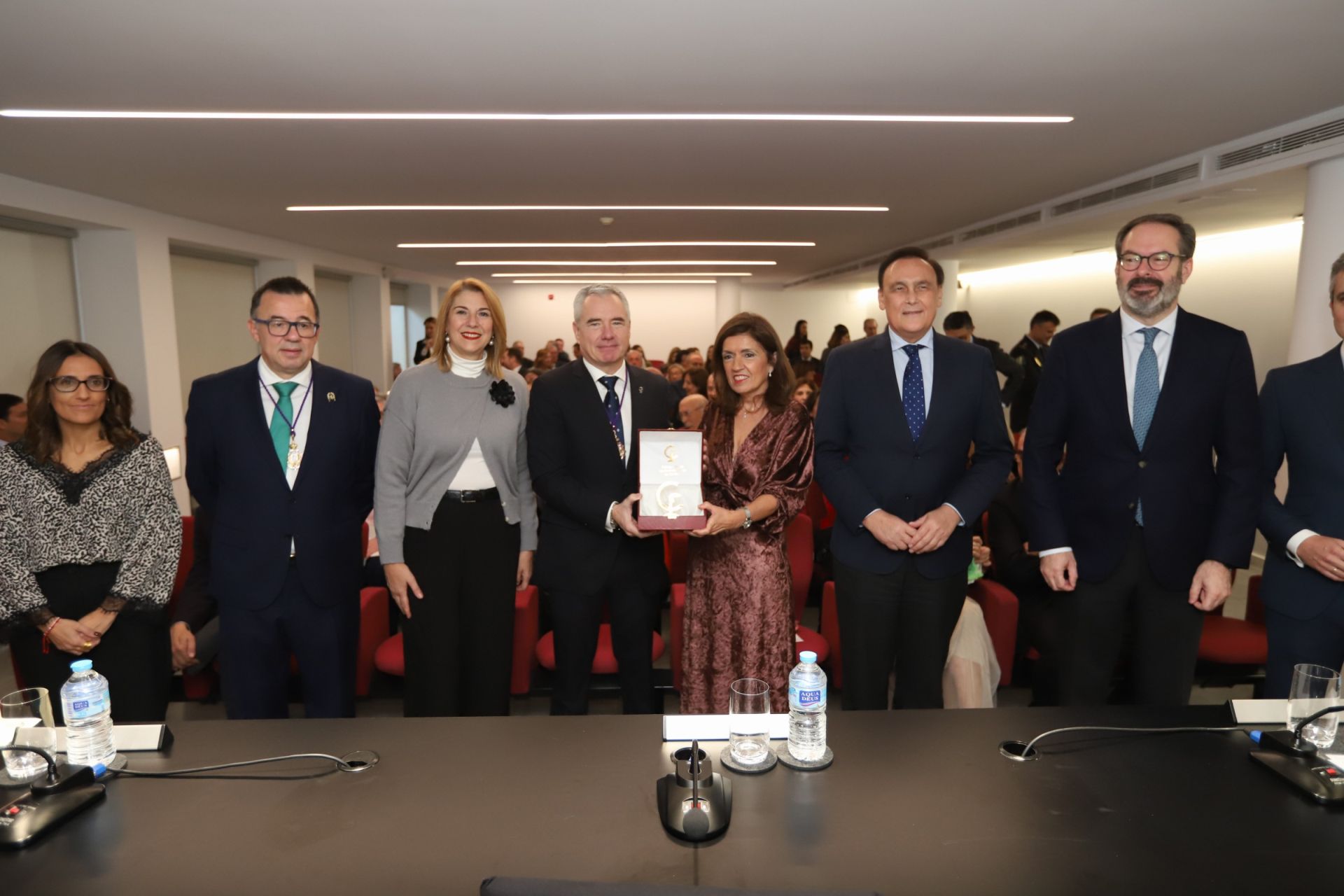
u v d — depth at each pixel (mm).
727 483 2383
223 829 1142
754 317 2316
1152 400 2045
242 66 3020
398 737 1421
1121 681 3072
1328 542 1961
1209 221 5676
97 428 2277
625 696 2539
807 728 1318
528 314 16969
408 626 2357
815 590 4426
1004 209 6492
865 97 3439
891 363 2223
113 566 2248
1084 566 2123
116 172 4863
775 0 2434
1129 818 1160
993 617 3168
